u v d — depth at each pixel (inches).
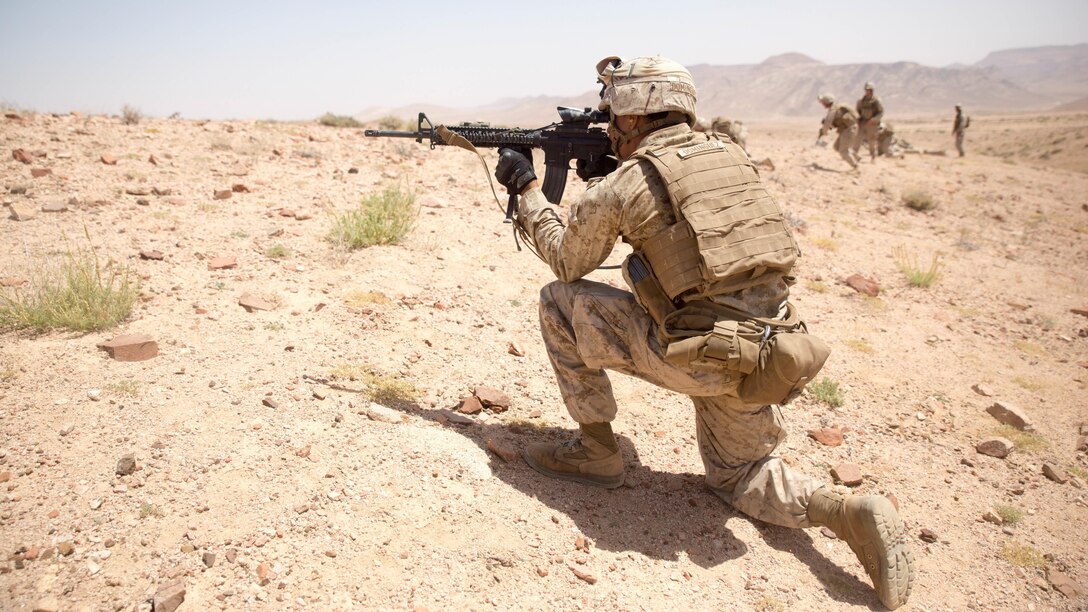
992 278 310.0
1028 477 160.6
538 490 124.6
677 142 107.3
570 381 124.4
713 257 99.4
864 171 554.6
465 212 278.8
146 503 103.7
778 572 117.0
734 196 103.2
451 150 412.5
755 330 102.1
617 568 110.4
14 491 102.3
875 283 269.3
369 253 219.3
